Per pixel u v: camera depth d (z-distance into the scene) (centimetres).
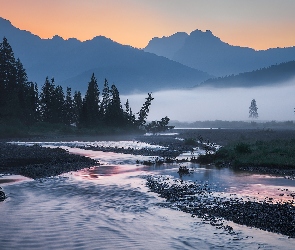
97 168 3312
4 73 10538
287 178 2681
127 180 2636
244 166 3347
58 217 1603
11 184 2431
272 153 3791
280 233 1398
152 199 1994
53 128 10856
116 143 6881
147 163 3697
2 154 4147
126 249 1208
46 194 2111
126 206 1831
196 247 1238
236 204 1836
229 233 1395
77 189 2272
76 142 7112
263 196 2038
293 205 1803
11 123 9588
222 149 4119
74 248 1215
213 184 2442
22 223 1503
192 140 6475
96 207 1803
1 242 1267
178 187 2325
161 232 1405
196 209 1770
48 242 1273
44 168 3180
